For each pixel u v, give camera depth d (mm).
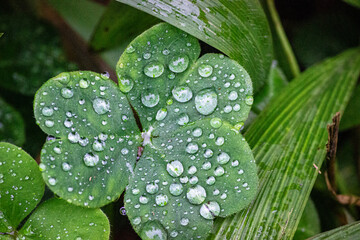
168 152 253
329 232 257
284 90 281
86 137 248
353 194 286
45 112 246
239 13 265
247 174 249
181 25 256
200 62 256
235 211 249
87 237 248
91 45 286
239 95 254
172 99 255
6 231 248
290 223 255
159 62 255
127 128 254
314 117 272
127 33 282
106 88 253
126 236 268
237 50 264
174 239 248
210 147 251
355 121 286
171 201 250
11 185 248
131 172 252
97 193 246
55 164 243
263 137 268
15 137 280
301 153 264
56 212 249
